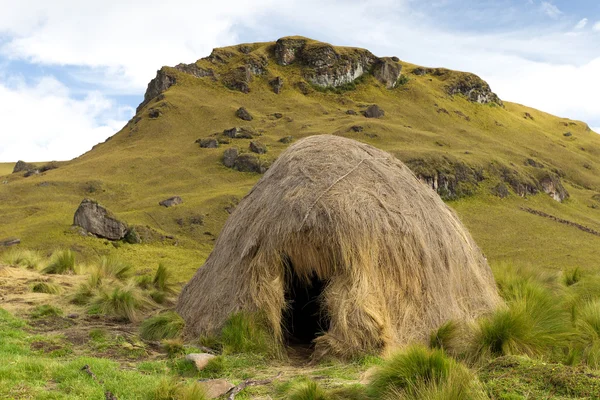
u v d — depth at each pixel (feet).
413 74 602.85
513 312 24.02
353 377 21.07
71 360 23.13
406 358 18.38
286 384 19.65
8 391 17.93
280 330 26.17
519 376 18.01
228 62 552.00
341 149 31.24
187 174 327.88
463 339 24.13
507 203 321.52
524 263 45.98
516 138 504.84
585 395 16.38
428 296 26.73
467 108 548.72
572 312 28.48
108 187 299.79
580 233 274.98
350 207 26.63
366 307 24.50
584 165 476.95
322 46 551.59
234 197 261.24
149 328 28.17
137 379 19.92
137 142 408.67
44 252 147.84
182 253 172.14
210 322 26.91
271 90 512.22
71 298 36.70
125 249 165.27
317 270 26.12
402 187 30.17
